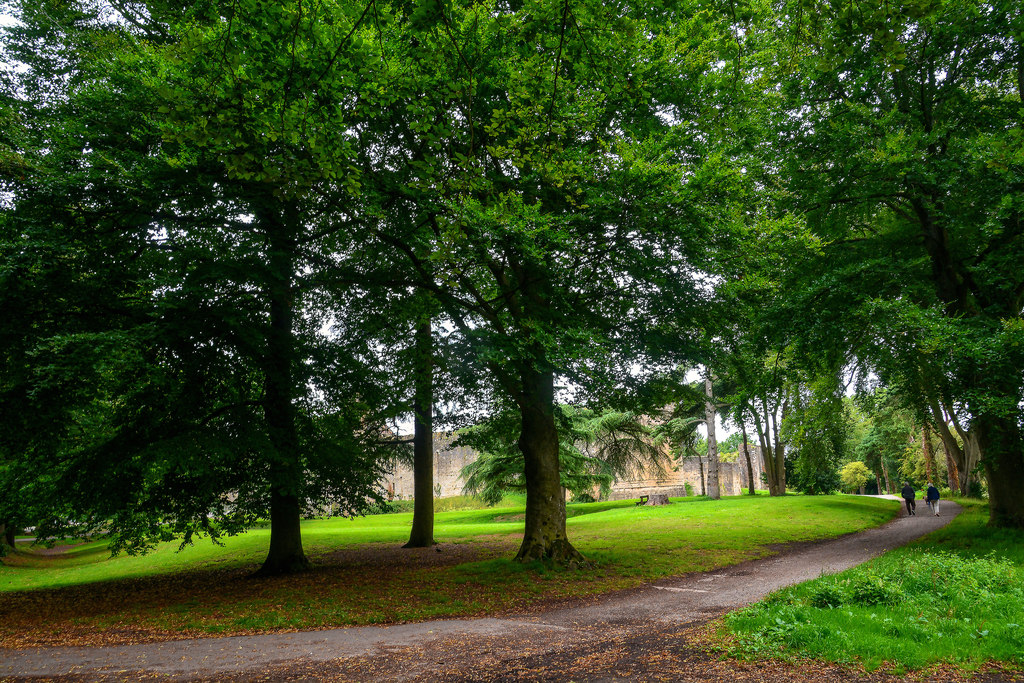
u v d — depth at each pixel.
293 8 6.67
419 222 12.07
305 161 5.11
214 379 13.45
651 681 5.86
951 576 8.77
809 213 15.76
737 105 12.95
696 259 12.34
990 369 12.90
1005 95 15.08
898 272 14.55
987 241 15.13
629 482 44.41
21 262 10.01
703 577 13.34
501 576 13.19
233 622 9.91
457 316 14.23
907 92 15.77
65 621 10.75
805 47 4.53
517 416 18.52
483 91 10.64
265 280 12.16
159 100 11.00
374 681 6.36
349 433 16.36
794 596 8.95
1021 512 15.49
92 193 10.88
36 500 13.37
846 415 27.64
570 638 8.08
